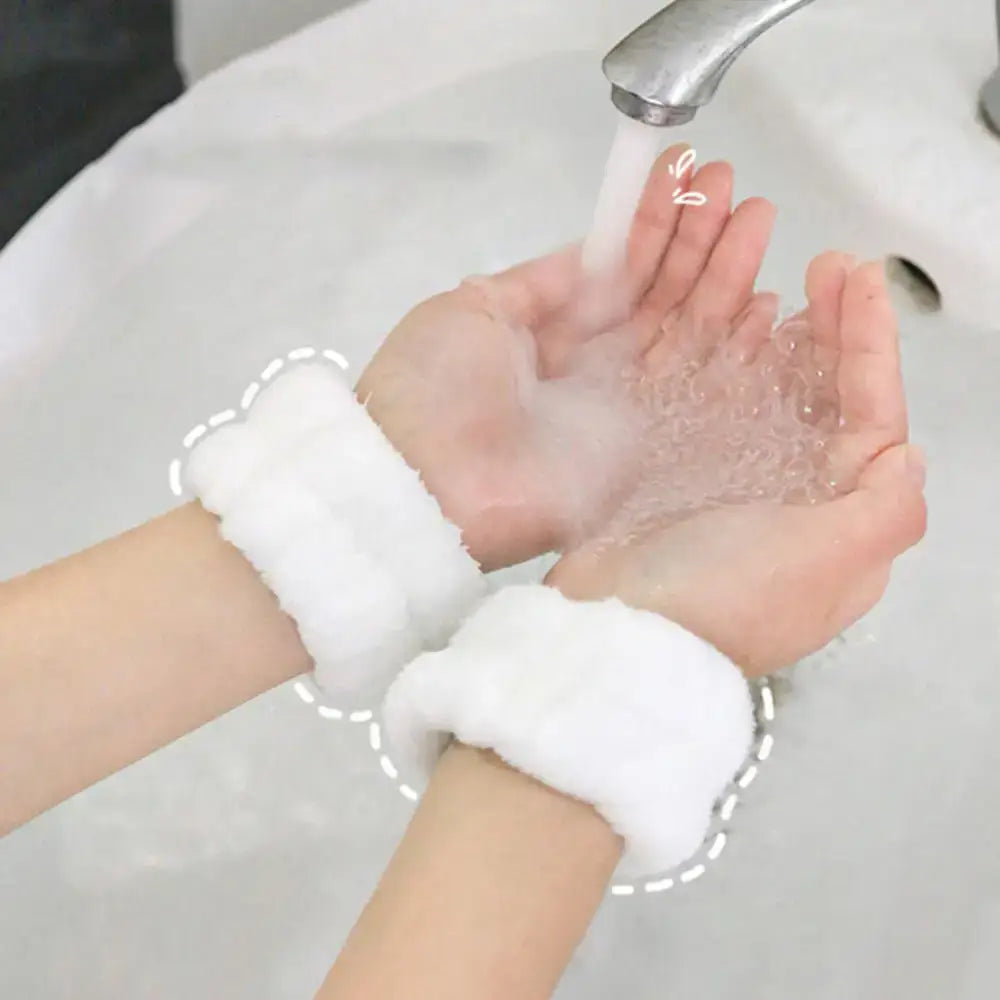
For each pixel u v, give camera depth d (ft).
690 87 1.78
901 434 2.06
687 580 1.98
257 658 2.00
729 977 2.28
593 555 2.05
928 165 2.17
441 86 2.40
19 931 2.26
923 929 2.20
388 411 2.07
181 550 1.98
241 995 2.28
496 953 1.73
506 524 2.13
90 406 2.34
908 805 2.29
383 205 2.47
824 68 2.25
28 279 2.27
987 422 2.37
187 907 2.32
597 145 2.44
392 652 1.90
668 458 2.21
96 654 1.94
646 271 2.22
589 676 1.76
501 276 2.23
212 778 2.40
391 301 2.53
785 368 2.19
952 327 2.28
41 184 2.66
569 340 2.28
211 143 2.34
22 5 2.56
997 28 2.19
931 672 2.35
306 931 2.32
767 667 2.07
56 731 1.93
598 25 2.37
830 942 2.25
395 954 1.72
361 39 2.39
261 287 2.45
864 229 2.24
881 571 2.06
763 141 2.31
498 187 2.48
